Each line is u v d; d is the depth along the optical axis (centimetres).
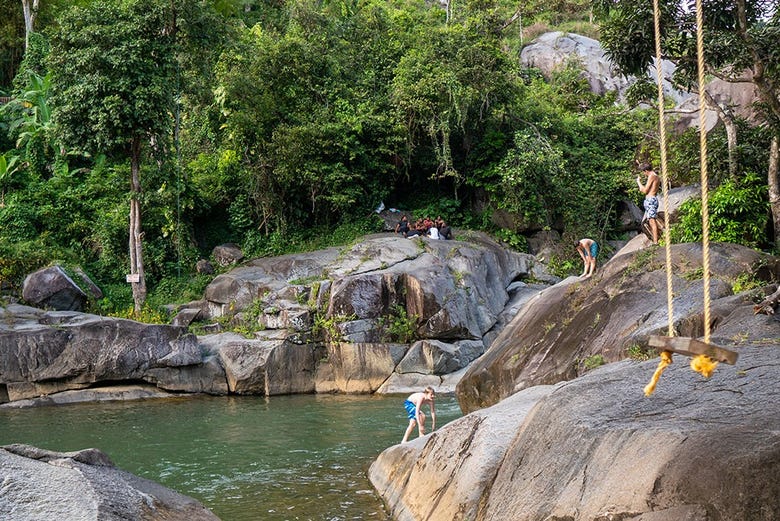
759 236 1669
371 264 2720
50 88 2839
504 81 3228
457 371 2475
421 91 3162
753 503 473
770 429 526
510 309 2738
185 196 3116
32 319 2378
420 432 1462
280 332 2491
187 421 1900
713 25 1598
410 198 3459
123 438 1681
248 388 2383
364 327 2491
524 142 3173
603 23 1680
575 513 584
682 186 2133
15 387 2219
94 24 2772
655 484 530
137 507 757
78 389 2286
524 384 1332
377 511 1062
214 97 3119
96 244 3169
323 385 2458
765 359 718
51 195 3272
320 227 3241
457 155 3394
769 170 1673
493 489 760
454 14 4325
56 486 734
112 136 2783
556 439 693
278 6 4450
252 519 1048
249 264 2916
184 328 2419
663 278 1273
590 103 4109
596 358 1180
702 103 412
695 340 370
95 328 2312
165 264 3095
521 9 4997
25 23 4278
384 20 3688
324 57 3303
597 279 1395
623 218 3359
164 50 2836
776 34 1520
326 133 3109
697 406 630
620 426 629
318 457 1458
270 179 3147
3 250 2795
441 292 2553
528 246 3216
